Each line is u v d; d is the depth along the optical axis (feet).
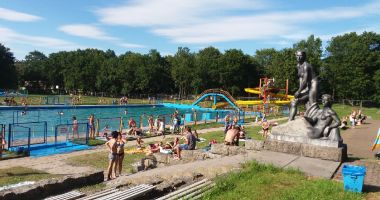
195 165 42.91
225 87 348.38
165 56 400.47
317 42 323.16
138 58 355.36
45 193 33.55
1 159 63.77
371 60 295.48
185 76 345.10
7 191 31.12
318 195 30.14
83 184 37.55
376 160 51.67
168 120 145.79
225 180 34.04
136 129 101.09
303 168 41.45
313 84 53.21
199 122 139.03
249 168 39.32
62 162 62.59
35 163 61.26
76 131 93.61
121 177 41.19
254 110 196.65
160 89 369.50
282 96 218.18
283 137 51.75
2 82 333.42
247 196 29.91
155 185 35.24
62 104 196.34
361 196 30.86
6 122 132.67
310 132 50.03
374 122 141.69
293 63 292.61
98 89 375.45
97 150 76.43
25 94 268.82
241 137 87.45
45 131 84.48
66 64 412.57
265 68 379.76
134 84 350.84
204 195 29.73
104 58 401.08
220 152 56.34
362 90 290.76
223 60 342.23
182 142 86.69
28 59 597.93
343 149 48.57
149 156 56.44
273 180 35.12
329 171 41.09
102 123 133.69
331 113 49.88
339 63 308.40
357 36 317.42
